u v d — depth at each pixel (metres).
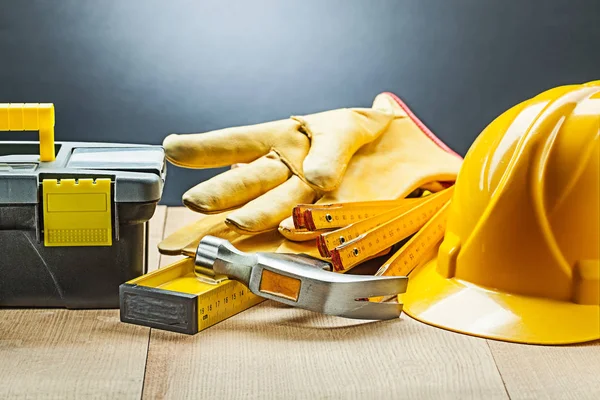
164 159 1.11
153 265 1.19
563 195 0.97
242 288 1.03
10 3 1.58
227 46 1.66
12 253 1.01
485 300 1.00
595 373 0.88
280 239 1.16
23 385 0.84
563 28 1.67
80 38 1.62
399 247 1.21
